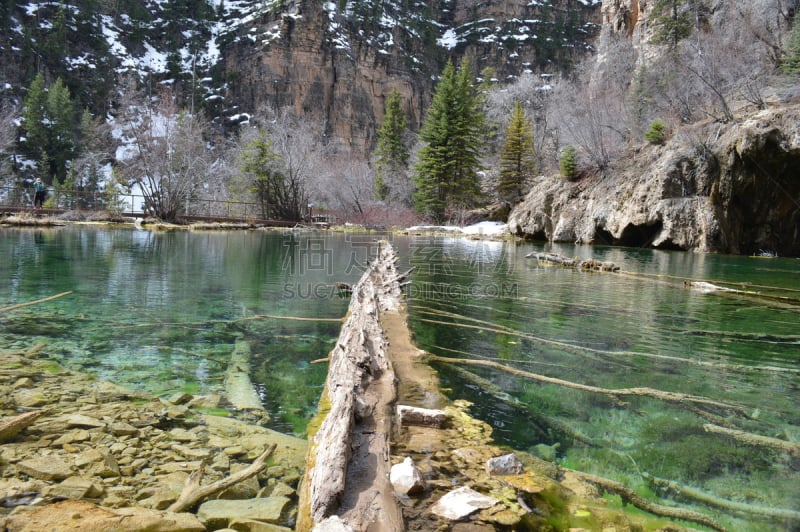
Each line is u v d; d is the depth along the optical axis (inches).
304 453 80.7
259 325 177.0
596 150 923.4
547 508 61.7
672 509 63.5
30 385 107.7
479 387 111.6
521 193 1268.5
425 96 3179.1
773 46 911.0
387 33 3129.9
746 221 706.2
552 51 3344.0
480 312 207.8
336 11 2930.6
